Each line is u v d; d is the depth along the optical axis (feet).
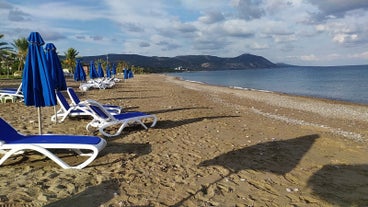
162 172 16.69
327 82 178.50
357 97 94.79
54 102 19.10
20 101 44.65
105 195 13.42
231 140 24.80
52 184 14.16
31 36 18.53
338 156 21.71
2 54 175.42
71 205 12.29
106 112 24.30
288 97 82.17
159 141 23.16
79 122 28.86
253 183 15.92
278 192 14.98
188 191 14.42
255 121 35.73
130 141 22.84
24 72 18.61
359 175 17.95
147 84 127.44
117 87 96.12
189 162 18.63
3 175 15.15
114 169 16.67
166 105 47.57
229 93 91.40
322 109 56.85
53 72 24.47
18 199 12.48
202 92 89.51
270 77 281.95
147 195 13.75
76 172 15.83
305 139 26.53
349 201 14.35
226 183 15.66
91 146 16.21
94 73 90.63
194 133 26.63
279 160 20.06
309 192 15.21
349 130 33.81
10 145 15.71
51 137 17.12
